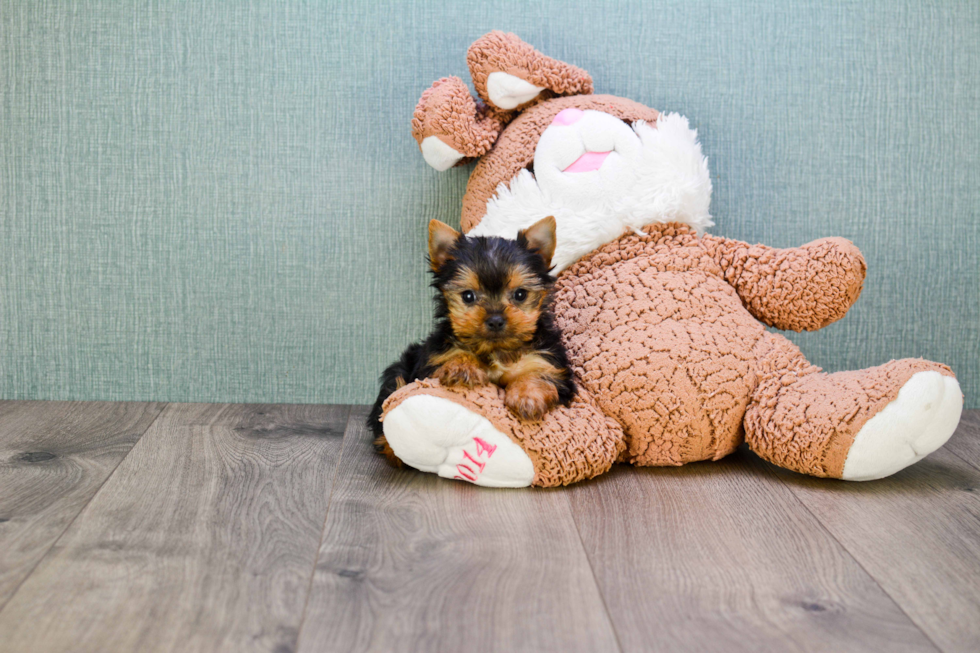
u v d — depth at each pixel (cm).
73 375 253
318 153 245
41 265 247
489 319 173
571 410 184
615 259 209
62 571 137
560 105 218
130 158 244
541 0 240
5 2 237
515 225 210
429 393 175
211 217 246
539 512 167
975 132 247
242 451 206
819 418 181
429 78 243
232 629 120
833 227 249
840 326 253
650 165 207
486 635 119
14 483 180
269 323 251
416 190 246
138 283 249
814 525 161
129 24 238
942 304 253
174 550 146
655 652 115
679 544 152
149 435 219
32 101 240
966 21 244
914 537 156
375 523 160
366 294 251
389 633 119
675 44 242
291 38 240
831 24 243
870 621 124
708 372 189
